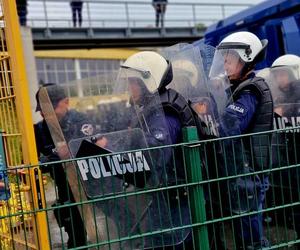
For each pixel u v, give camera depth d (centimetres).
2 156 260
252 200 272
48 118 272
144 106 266
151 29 1569
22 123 242
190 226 249
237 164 269
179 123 271
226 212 270
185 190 254
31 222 245
